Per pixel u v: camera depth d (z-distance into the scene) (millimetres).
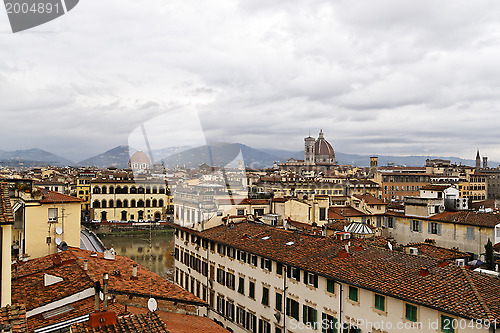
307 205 73125
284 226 58219
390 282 30156
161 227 142750
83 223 145250
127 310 23625
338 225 59312
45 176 174000
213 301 52938
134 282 29297
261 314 43062
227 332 26438
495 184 191125
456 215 62125
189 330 25172
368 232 50375
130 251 104438
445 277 28828
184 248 62156
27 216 41656
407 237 68562
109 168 160625
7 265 18781
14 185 43906
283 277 40000
